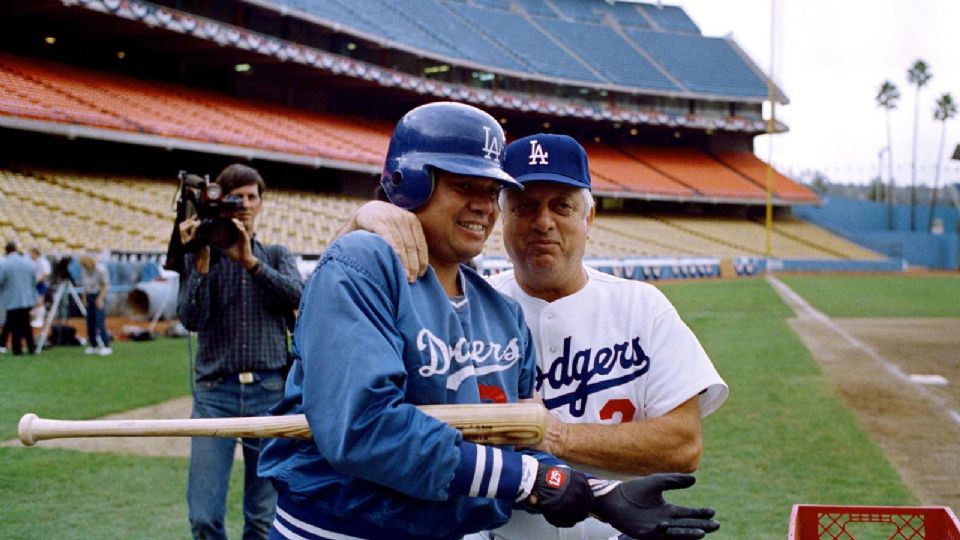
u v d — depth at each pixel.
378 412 1.70
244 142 25.52
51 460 6.44
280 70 32.72
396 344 1.83
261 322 3.84
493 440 1.83
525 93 45.41
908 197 64.69
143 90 26.83
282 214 26.28
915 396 9.79
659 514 1.76
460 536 1.97
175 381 10.05
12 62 24.02
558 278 2.57
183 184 3.66
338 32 33.69
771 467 6.49
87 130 20.88
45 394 8.98
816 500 5.60
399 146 1.99
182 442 7.19
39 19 24.16
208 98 29.94
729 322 19.09
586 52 49.72
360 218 1.99
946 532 2.62
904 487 5.91
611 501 1.80
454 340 1.96
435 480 1.72
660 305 2.59
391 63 38.31
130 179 23.33
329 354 1.76
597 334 2.58
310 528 1.93
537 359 2.60
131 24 24.89
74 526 4.90
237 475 6.12
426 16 43.31
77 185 21.00
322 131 32.28
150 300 14.84
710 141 54.47
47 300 14.68
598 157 48.56
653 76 50.25
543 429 1.83
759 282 36.66
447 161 1.92
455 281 2.12
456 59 39.56
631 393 2.55
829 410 8.84
